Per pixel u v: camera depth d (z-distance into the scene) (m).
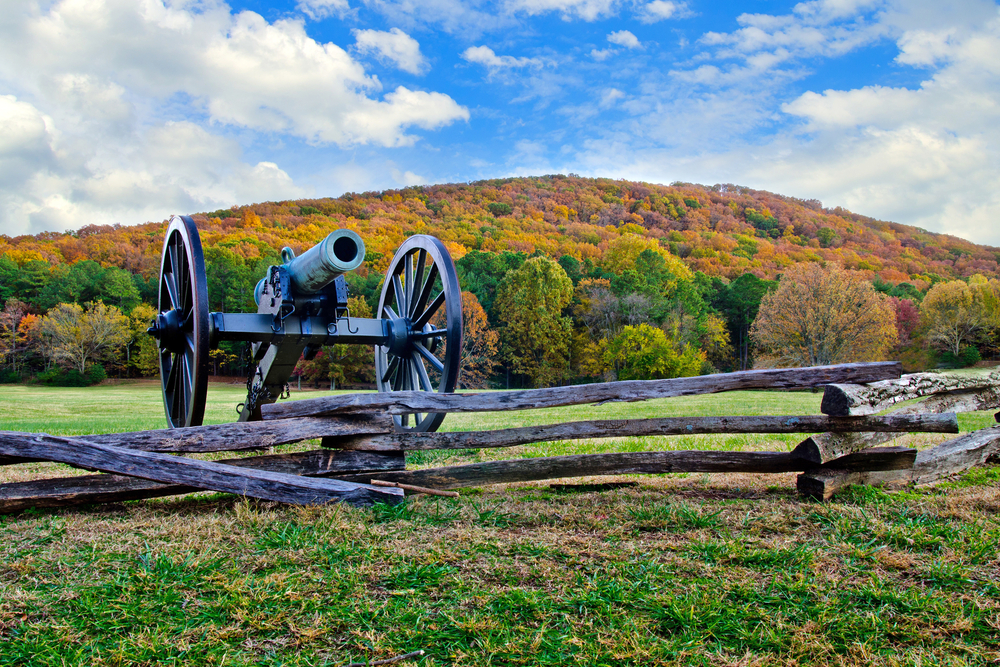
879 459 4.46
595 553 3.22
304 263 5.67
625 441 7.88
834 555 3.23
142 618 2.46
